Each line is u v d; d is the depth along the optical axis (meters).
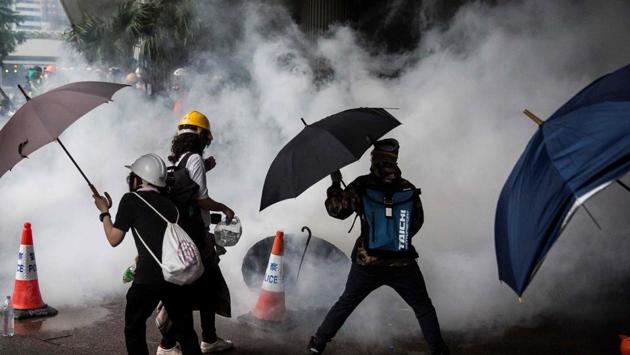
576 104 3.50
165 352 4.67
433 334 4.32
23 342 4.97
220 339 4.93
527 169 3.35
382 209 4.30
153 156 4.11
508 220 3.34
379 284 4.38
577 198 2.99
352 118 4.43
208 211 4.73
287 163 4.28
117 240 3.96
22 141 4.14
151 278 3.89
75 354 4.78
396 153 4.41
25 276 5.55
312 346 4.56
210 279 4.67
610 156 3.01
